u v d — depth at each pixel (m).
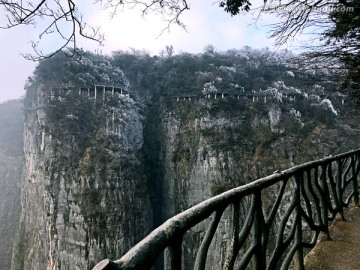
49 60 49.00
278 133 45.69
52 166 43.00
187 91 52.25
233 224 2.19
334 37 5.06
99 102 48.12
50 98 46.50
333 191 5.23
